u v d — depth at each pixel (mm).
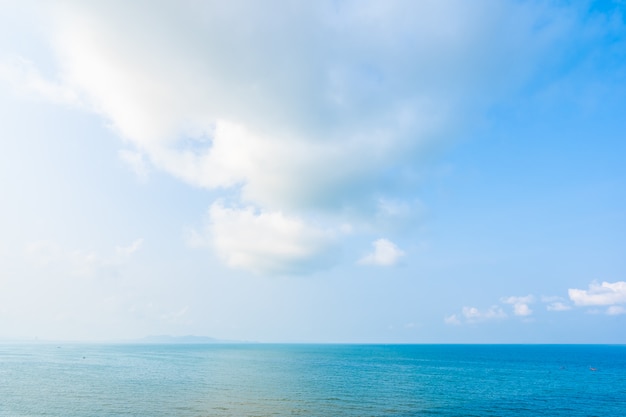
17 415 47250
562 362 162125
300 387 74500
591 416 52781
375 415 50500
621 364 151000
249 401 57844
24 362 130625
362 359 177875
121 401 56250
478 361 167250
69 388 68938
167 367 118375
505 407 57625
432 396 66125
